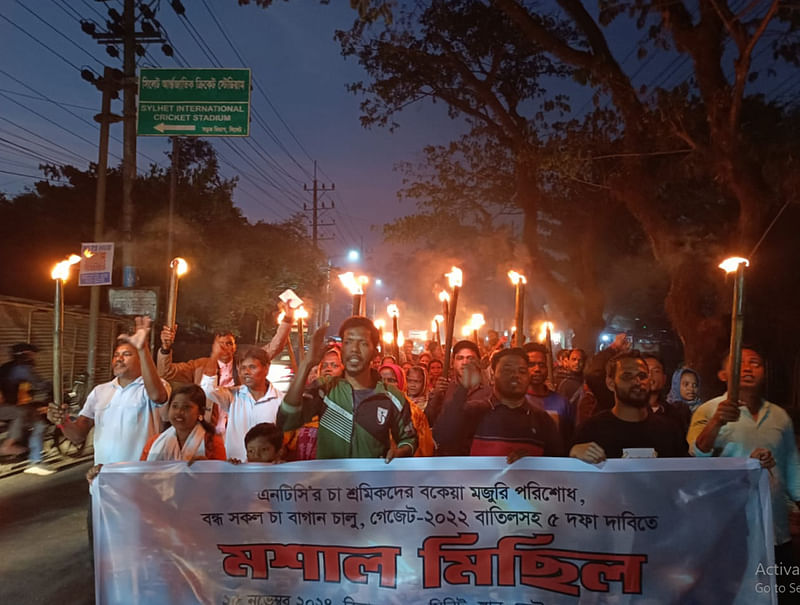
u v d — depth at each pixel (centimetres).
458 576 373
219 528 389
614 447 400
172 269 591
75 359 1534
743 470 361
